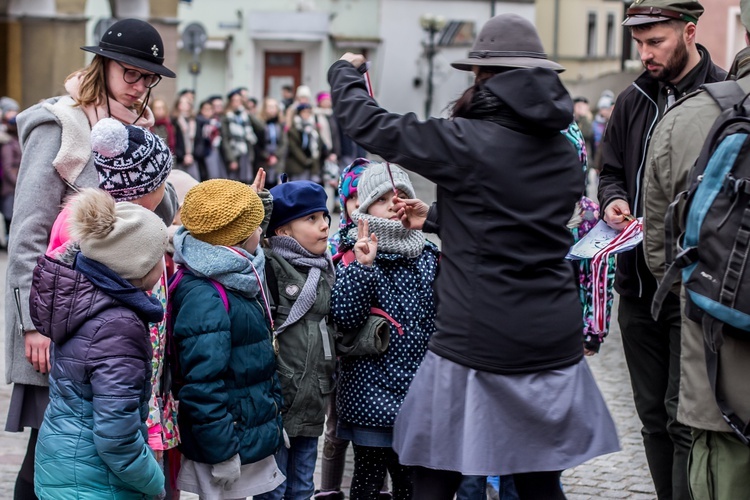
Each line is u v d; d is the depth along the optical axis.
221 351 4.20
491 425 3.79
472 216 3.84
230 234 4.31
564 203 3.91
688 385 3.78
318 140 20.97
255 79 41.03
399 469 4.98
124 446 3.64
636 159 5.07
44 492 3.76
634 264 4.90
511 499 5.07
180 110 19.09
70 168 4.35
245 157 19.75
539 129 3.85
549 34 52.41
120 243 3.69
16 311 4.33
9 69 27.28
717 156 3.56
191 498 5.56
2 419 6.82
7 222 15.65
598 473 6.09
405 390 4.75
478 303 3.81
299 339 4.68
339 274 4.71
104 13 34.97
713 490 3.77
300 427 4.70
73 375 3.69
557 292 3.89
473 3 44.41
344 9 42.78
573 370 3.89
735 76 4.04
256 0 40.44
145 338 3.75
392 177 4.67
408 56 43.66
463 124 3.85
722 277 3.52
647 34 4.88
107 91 4.48
